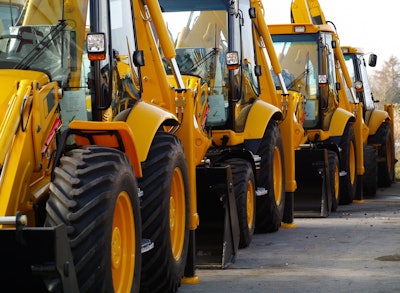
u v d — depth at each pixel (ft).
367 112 58.18
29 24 19.30
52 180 17.43
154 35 27.22
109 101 20.01
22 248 15.24
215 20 31.01
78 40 19.48
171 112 25.00
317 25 47.44
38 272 14.87
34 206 17.31
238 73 31.50
